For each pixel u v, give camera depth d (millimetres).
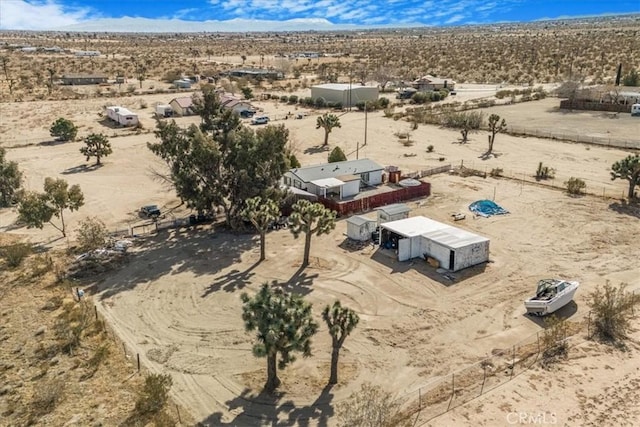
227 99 90875
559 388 22062
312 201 45406
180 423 20625
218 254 37219
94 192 52031
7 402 21750
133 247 38719
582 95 91375
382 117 88188
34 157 65000
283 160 42156
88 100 103875
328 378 23422
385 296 30844
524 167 58312
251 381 23312
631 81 103938
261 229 35406
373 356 25078
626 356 24297
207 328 27750
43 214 38031
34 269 34688
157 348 25969
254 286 32281
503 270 34000
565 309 28953
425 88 114750
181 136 41750
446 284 32188
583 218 42812
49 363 24453
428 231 36594
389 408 20234
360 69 154000
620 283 31828
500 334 26734
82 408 21266
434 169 56688
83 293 31562
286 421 20734
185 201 42375
